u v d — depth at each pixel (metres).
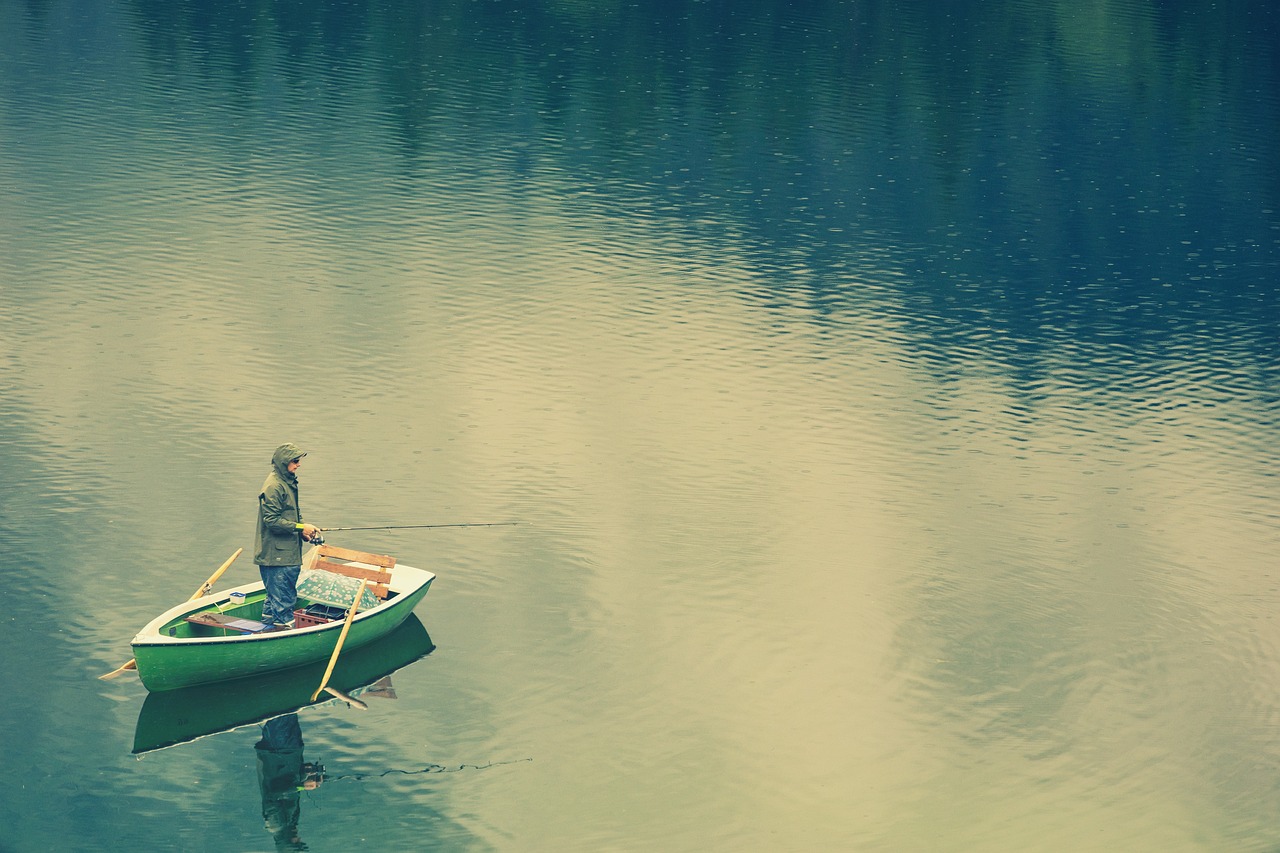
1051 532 25.03
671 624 21.81
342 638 19.98
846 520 25.20
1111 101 54.53
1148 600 22.92
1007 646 21.55
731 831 17.44
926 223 41.47
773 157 46.94
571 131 48.75
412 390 29.56
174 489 25.00
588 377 30.67
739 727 19.47
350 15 63.53
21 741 18.61
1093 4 71.25
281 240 37.88
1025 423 29.44
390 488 25.48
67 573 22.30
